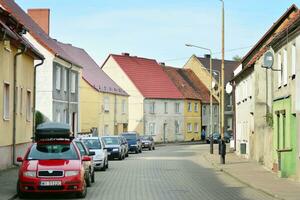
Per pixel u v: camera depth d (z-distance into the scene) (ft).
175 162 123.75
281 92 81.30
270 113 95.76
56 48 152.56
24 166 53.93
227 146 207.10
